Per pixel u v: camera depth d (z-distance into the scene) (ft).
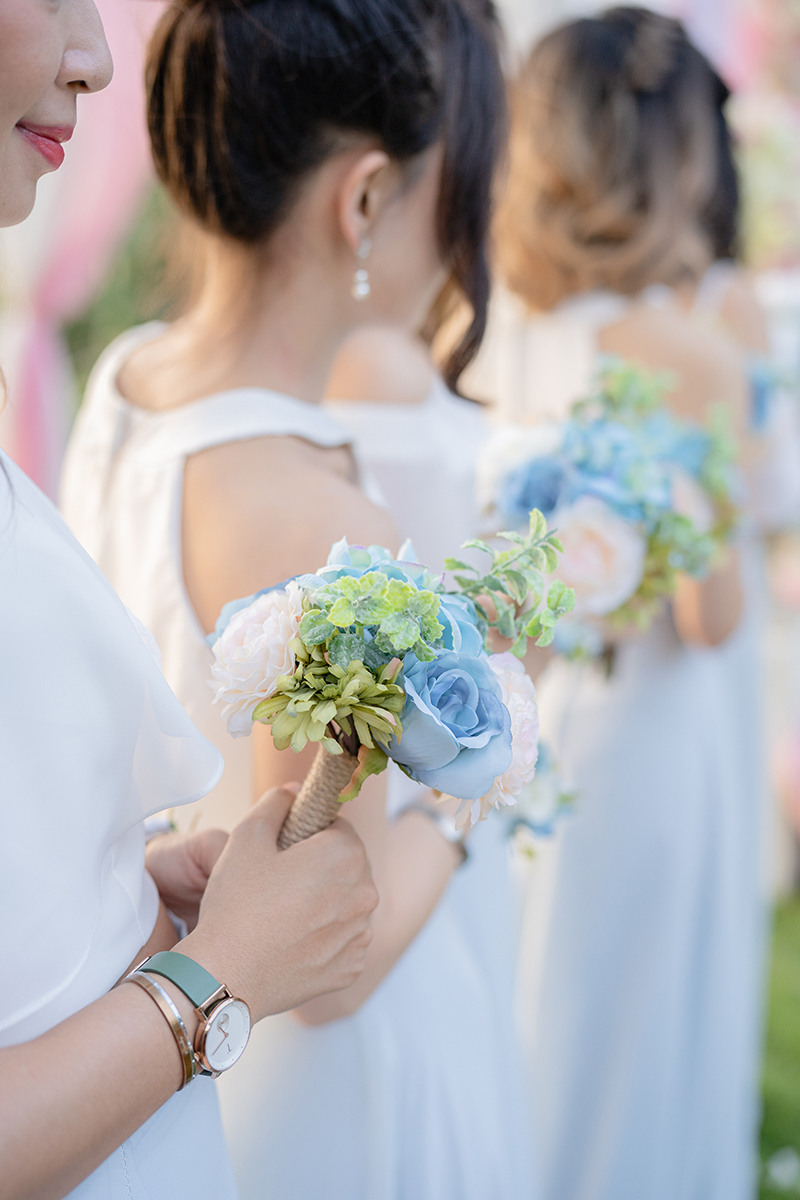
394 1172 4.06
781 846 12.74
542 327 7.12
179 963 2.55
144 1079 2.36
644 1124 6.92
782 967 11.44
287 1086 3.92
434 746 2.50
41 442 13.38
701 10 12.86
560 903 7.07
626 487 4.79
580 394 6.89
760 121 11.96
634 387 5.43
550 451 4.91
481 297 4.08
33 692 2.37
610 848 6.89
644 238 6.72
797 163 11.85
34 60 2.29
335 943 2.86
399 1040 4.17
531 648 4.48
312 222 3.64
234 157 3.49
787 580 12.20
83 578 2.56
